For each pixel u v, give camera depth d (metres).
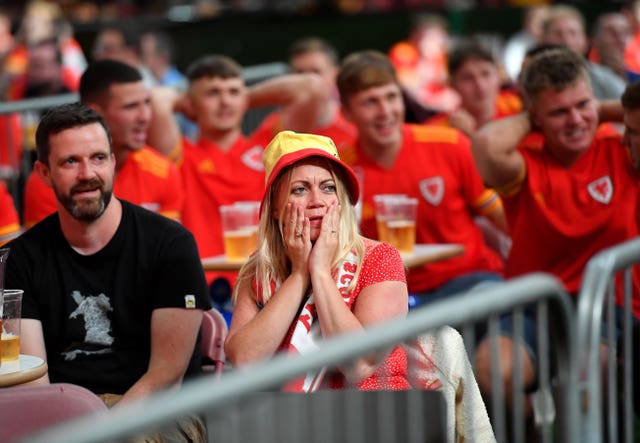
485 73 22.94
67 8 40.22
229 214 16.58
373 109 18.03
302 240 11.09
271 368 7.18
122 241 12.38
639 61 31.11
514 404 8.86
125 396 11.91
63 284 12.35
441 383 10.47
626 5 34.84
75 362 12.45
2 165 24.19
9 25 33.56
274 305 10.93
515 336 8.77
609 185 15.34
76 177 11.95
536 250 15.81
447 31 39.31
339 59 37.81
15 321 11.18
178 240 12.45
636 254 9.13
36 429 10.16
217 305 16.66
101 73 16.83
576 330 8.87
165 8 41.25
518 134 15.46
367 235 17.08
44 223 12.58
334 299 10.77
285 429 9.28
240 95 20.14
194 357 12.71
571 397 8.84
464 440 10.65
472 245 18.59
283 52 36.97
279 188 11.38
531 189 15.55
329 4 40.31
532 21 36.88
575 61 15.12
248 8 39.62
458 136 18.62
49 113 12.15
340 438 9.39
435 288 18.11
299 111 21.23
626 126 14.69
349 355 7.54
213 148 20.16
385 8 40.56
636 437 16.89
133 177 17.45
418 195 18.41
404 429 9.42
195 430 11.45
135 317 12.40
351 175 11.39
